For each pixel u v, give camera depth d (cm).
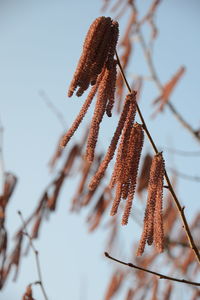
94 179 57
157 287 99
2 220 92
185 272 100
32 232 95
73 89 57
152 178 58
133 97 58
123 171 57
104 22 57
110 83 58
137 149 58
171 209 99
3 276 89
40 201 99
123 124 58
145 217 57
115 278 101
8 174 95
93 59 57
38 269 79
